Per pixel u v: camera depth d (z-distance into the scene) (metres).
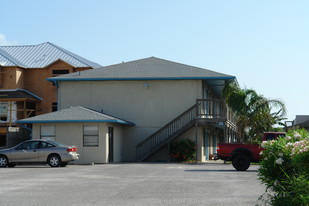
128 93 37.78
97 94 38.25
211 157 39.12
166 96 37.12
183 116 35.44
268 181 9.95
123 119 37.59
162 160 35.66
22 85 49.75
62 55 52.78
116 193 13.67
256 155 23.94
